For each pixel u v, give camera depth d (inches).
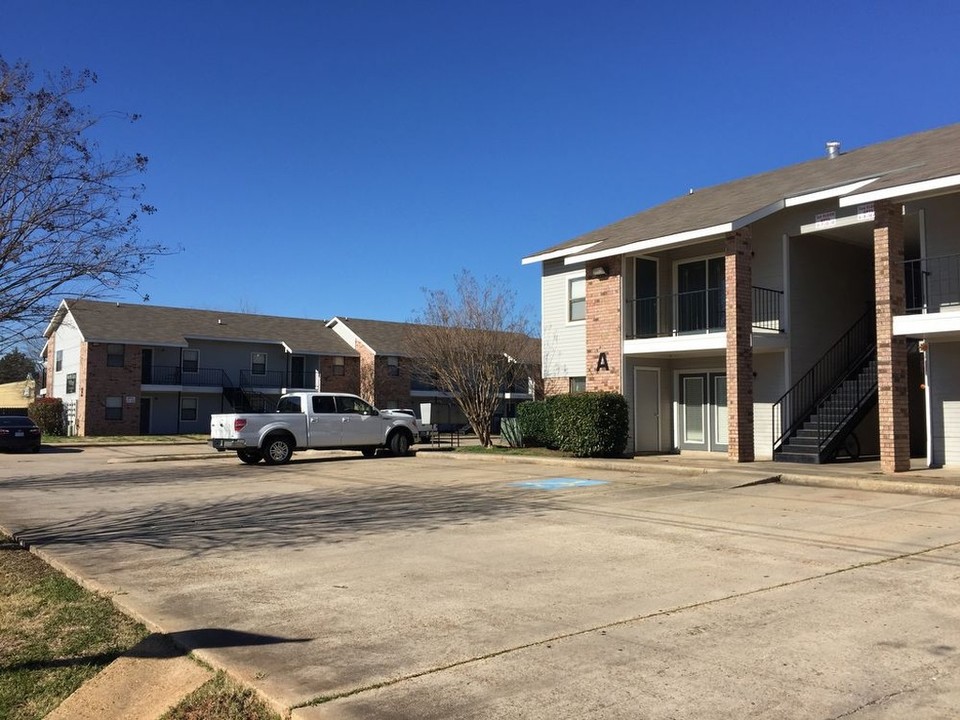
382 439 890.7
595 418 737.0
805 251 738.2
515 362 1034.7
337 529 388.2
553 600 246.7
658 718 157.0
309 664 190.2
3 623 233.9
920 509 422.9
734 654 193.8
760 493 496.1
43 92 334.0
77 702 176.4
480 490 544.7
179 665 195.3
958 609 231.9
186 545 351.6
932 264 622.5
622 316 782.5
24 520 436.5
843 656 191.9
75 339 1628.9
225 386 1743.4
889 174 623.2
